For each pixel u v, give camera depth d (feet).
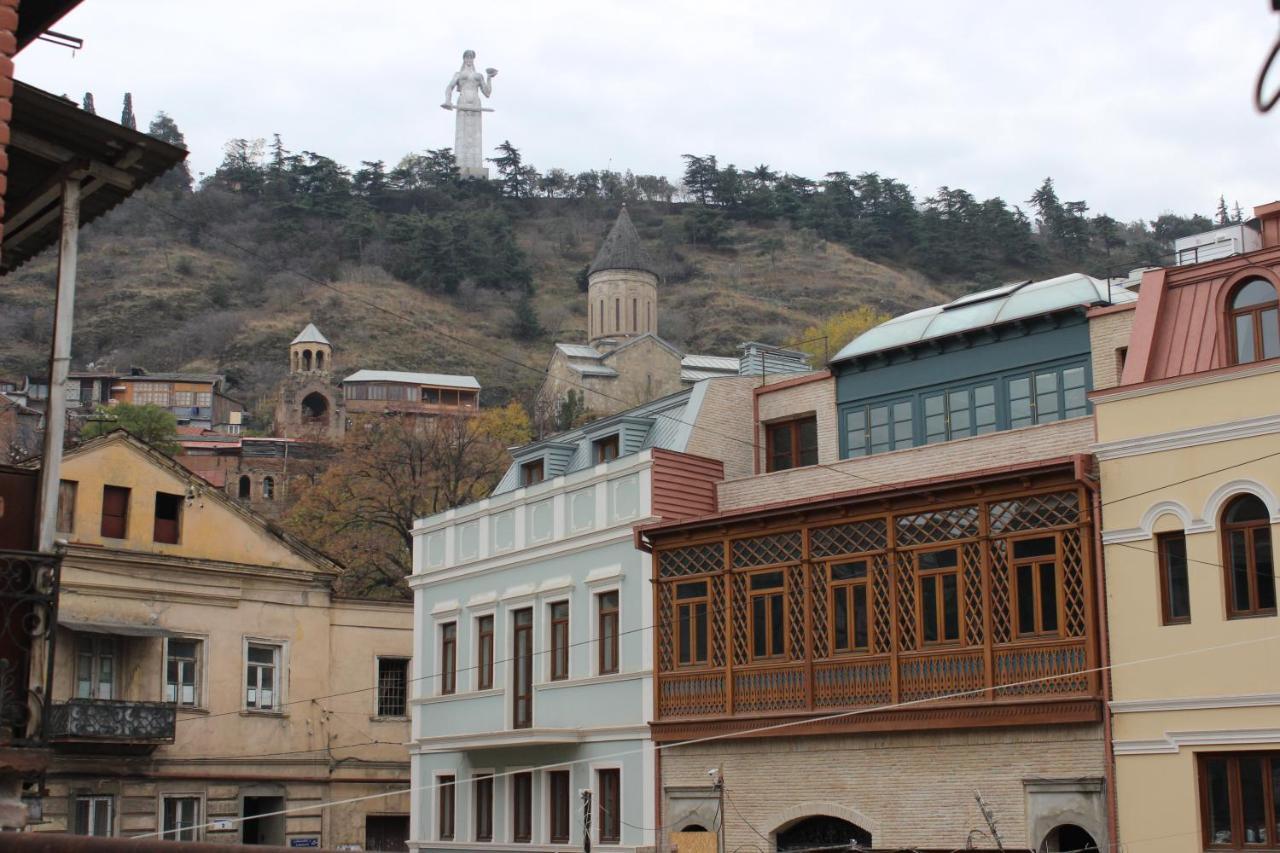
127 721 129.39
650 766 106.73
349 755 149.18
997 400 104.88
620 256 588.09
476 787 125.08
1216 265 86.69
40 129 39.34
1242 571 80.59
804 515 98.89
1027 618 88.07
